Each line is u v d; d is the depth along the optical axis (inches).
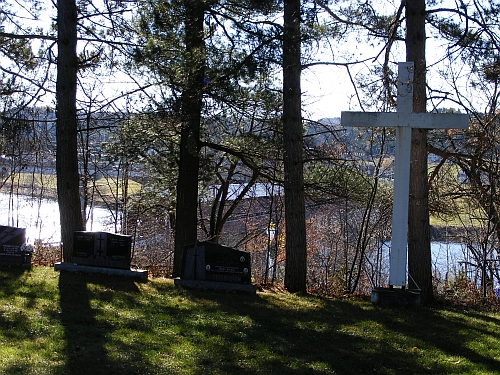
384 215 767.1
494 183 652.1
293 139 534.3
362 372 275.7
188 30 522.9
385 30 544.7
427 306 480.7
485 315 454.3
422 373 280.4
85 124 707.4
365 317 403.5
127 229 892.0
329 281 712.4
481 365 297.6
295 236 538.0
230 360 276.4
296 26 493.4
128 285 448.1
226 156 708.0
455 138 651.5
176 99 536.4
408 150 433.4
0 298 363.3
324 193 675.4
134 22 560.4
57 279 440.1
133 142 568.4
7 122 569.0
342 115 437.1
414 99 476.7
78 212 533.3
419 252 501.7
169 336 308.2
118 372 244.1
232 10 536.4
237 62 499.8
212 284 470.9
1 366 236.5
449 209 709.3
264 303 432.1
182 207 604.4
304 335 336.5
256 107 558.3
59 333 292.7
